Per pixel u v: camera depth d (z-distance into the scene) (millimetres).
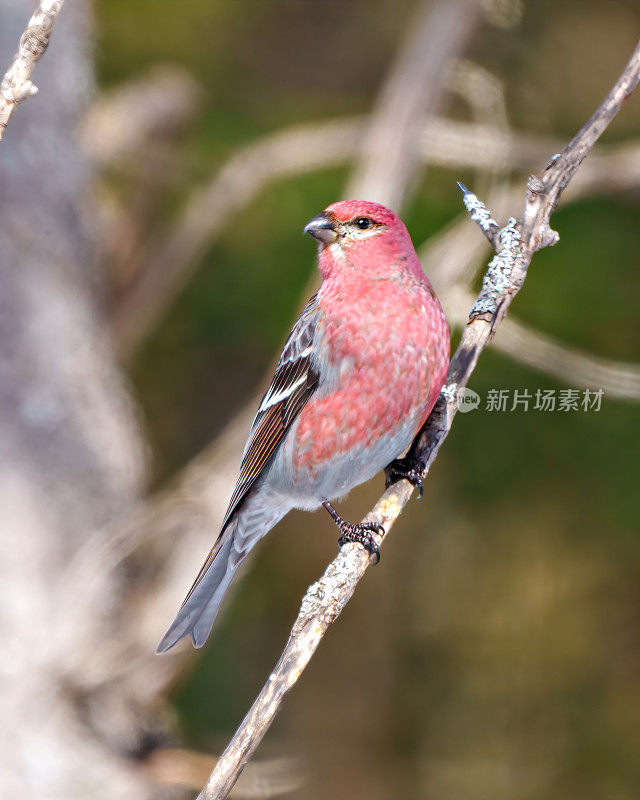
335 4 14672
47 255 10297
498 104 10500
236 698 12312
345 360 6699
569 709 12172
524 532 12047
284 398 6992
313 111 13719
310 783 12891
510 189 10898
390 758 12883
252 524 7273
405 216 11438
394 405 6711
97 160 12289
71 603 9195
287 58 14273
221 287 12414
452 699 12797
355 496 13398
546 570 12211
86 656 9062
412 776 12680
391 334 6625
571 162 6320
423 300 6711
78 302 10547
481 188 10484
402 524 12797
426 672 13023
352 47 14477
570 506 11617
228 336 12641
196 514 9617
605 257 11219
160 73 13344
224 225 12484
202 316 12531
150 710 9344
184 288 12711
